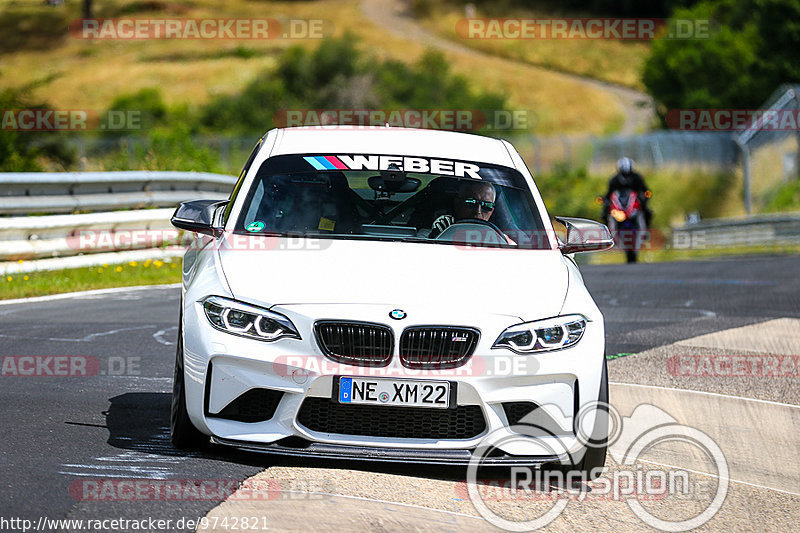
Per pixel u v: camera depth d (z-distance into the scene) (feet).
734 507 58.34
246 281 59.67
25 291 135.74
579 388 58.44
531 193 73.77
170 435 64.69
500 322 57.77
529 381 57.57
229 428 57.26
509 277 62.08
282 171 71.72
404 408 56.54
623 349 106.22
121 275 160.04
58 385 78.89
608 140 595.88
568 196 544.21
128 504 50.16
